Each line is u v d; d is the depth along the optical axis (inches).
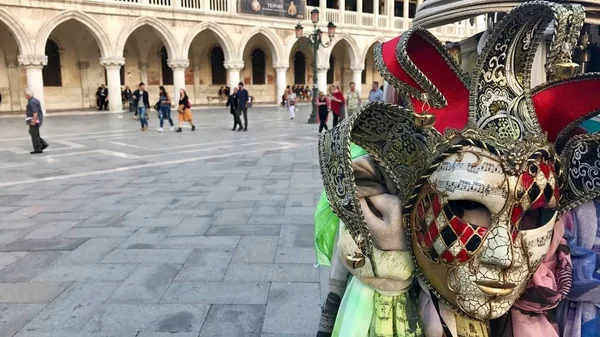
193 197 265.7
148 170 358.3
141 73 1186.6
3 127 701.3
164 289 143.7
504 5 46.0
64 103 1083.9
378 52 46.0
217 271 156.9
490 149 37.1
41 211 241.0
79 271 159.0
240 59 1145.4
